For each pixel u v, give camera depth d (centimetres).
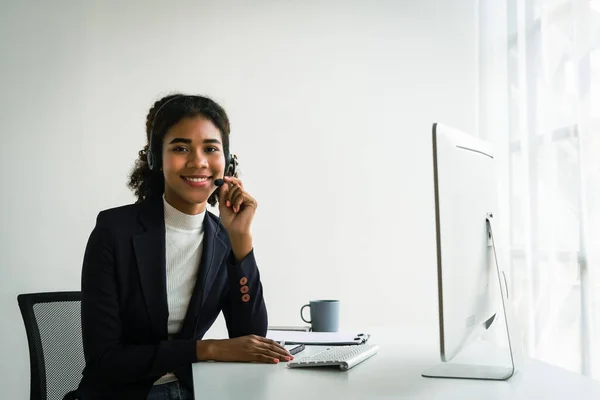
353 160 336
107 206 317
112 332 143
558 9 256
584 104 235
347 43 338
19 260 308
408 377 119
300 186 331
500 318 269
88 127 317
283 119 332
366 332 189
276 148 331
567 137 249
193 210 159
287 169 331
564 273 248
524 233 279
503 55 304
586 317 234
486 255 133
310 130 334
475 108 346
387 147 339
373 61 340
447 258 109
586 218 234
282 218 329
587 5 235
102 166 318
